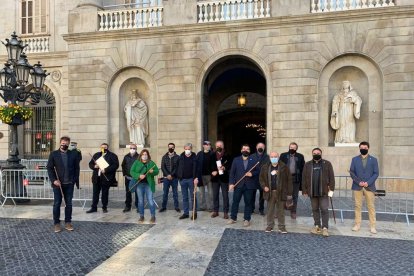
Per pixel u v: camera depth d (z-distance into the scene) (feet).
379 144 45.01
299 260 19.31
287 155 30.76
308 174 24.80
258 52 47.52
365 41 44.45
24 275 17.06
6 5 65.36
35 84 38.17
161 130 50.37
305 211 32.91
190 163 29.86
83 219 29.37
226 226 26.86
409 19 42.96
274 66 47.01
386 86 43.80
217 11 49.32
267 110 47.32
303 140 45.91
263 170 25.55
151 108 51.80
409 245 22.15
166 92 50.37
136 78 52.85
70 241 22.88
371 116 45.34
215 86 65.26
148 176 28.37
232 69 59.21
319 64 45.73
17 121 36.94
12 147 37.27
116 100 53.01
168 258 19.58
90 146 52.54
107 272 17.48
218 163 29.50
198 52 49.39
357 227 25.66
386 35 43.75
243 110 77.30
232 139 105.29
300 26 46.26
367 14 43.93
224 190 29.73
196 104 49.47
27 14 64.54
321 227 25.27
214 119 67.36
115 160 32.81
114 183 32.83
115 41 52.13
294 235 24.41
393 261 19.16
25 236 24.09
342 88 46.39
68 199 25.84
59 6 63.00
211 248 21.39
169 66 50.31
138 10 52.13
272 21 46.60
